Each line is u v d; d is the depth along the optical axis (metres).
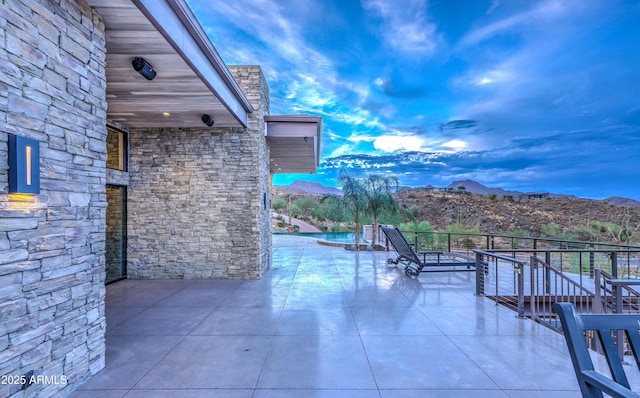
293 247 12.09
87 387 2.52
